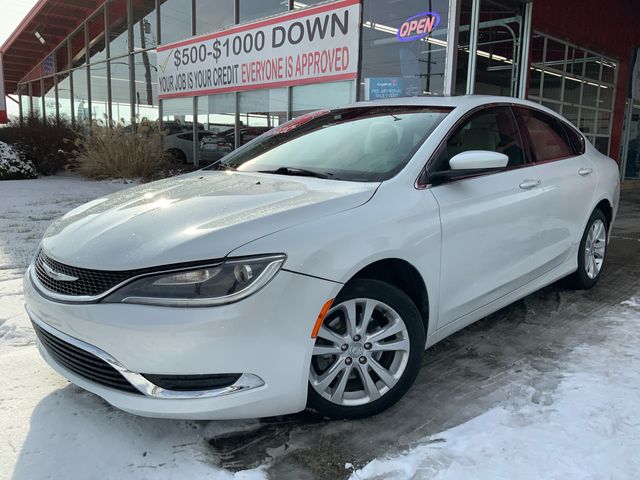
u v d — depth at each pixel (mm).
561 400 2676
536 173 3598
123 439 2352
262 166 3434
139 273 2139
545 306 4145
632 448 2279
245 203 2555
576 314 3965
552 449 2268
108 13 16000
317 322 2234
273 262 2141
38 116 15289
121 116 15828
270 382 2170
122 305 2119
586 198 4152
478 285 3062
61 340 2342
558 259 3932
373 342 2496
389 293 2504
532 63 9836
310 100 9125
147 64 14062
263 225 2266
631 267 5387
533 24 9422
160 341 2057
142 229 2396
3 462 2188
